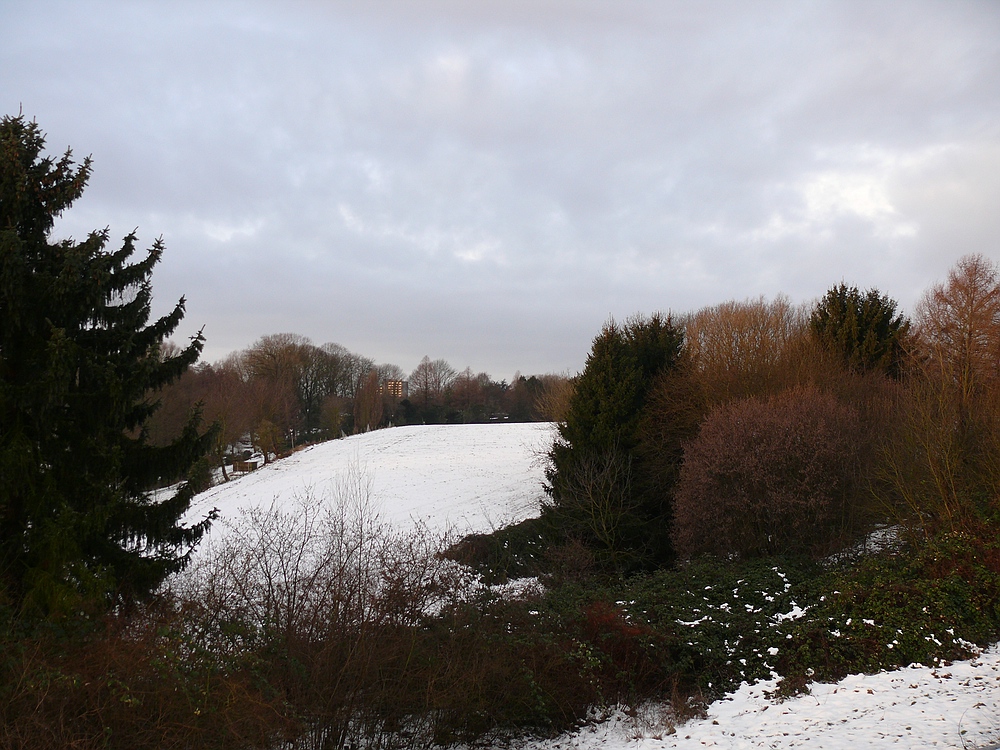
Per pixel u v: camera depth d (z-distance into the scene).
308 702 10.05
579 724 11.88
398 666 10.87
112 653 8.38
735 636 13.84
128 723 7.92
